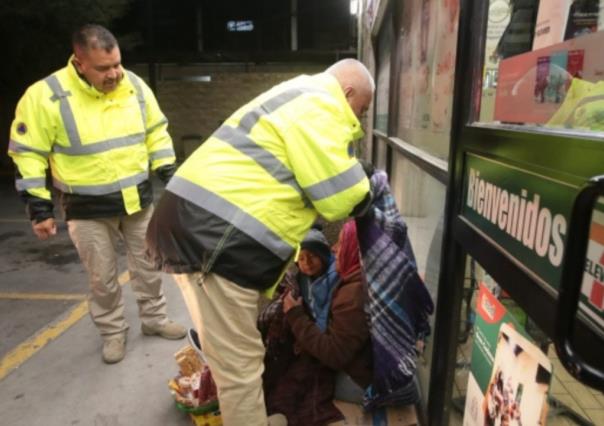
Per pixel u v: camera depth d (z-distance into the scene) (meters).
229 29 11.02
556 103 0.79
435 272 1.79
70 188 2.08
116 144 2.11
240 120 1.48
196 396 1.78
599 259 0.63
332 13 10.68
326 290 1.95
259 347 1.57
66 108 1.99
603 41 0.66
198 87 9.77
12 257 4.05
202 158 1.46
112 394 2.07
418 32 2.20
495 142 0.97
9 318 2.84
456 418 1.45
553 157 0.72
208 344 1.51
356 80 1.56
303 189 1.43
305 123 1.37
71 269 3.73
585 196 0.49
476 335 1.13
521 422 0.86
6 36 6.88
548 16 0.83
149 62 9.52
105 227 2.20
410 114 2.45
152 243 1.50
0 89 8.22
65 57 7.46
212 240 1.38
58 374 2.22
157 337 2.53
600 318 0.63
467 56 1.18
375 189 1.82
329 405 1.84
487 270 1.01
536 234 0.79
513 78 0.96
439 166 1.57
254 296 1.49
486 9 1.09
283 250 1.48
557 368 1.01
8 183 7.81
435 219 1.81
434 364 1.46
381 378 1.61
